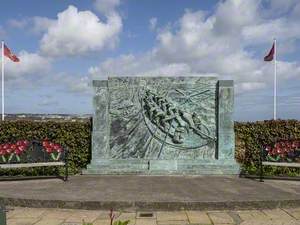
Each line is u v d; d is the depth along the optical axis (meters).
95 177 12.79
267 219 8.22
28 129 13.95
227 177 12.79
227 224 7.87
